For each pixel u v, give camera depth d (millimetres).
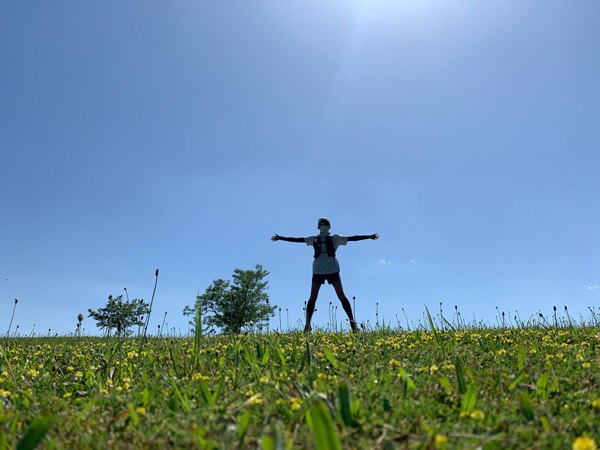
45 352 6426
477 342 5793
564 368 3826
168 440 2305
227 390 3420
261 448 2045
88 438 2367
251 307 32688
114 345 6918
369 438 2221
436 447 1950
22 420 2789
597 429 2357
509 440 2131
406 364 4277
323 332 7984
